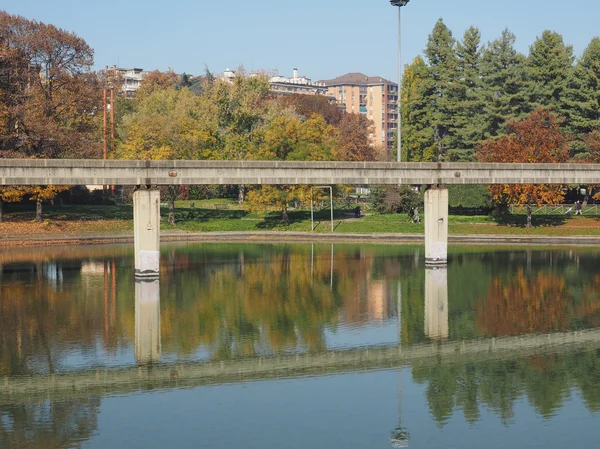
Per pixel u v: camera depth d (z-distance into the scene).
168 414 35.22
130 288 66.12
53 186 105.75
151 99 150.50
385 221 117.44
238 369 41.97
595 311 56.72
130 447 31.53
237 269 78.50
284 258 87.81
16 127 103.38
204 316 54.91
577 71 129.00
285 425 33.88
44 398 37.25
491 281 69.94
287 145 119.44
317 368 42.22
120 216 114.75
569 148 119.44
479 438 32.66
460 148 134.25
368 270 77.62
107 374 40.97
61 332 49.72
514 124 116.00
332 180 76.50
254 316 55.03
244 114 134.75
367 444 31.86
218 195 149.88
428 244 79.00
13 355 44.44
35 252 91.38
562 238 102.88
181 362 43.25
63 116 109.44
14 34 102.50
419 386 39.25
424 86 139.25
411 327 51.66
